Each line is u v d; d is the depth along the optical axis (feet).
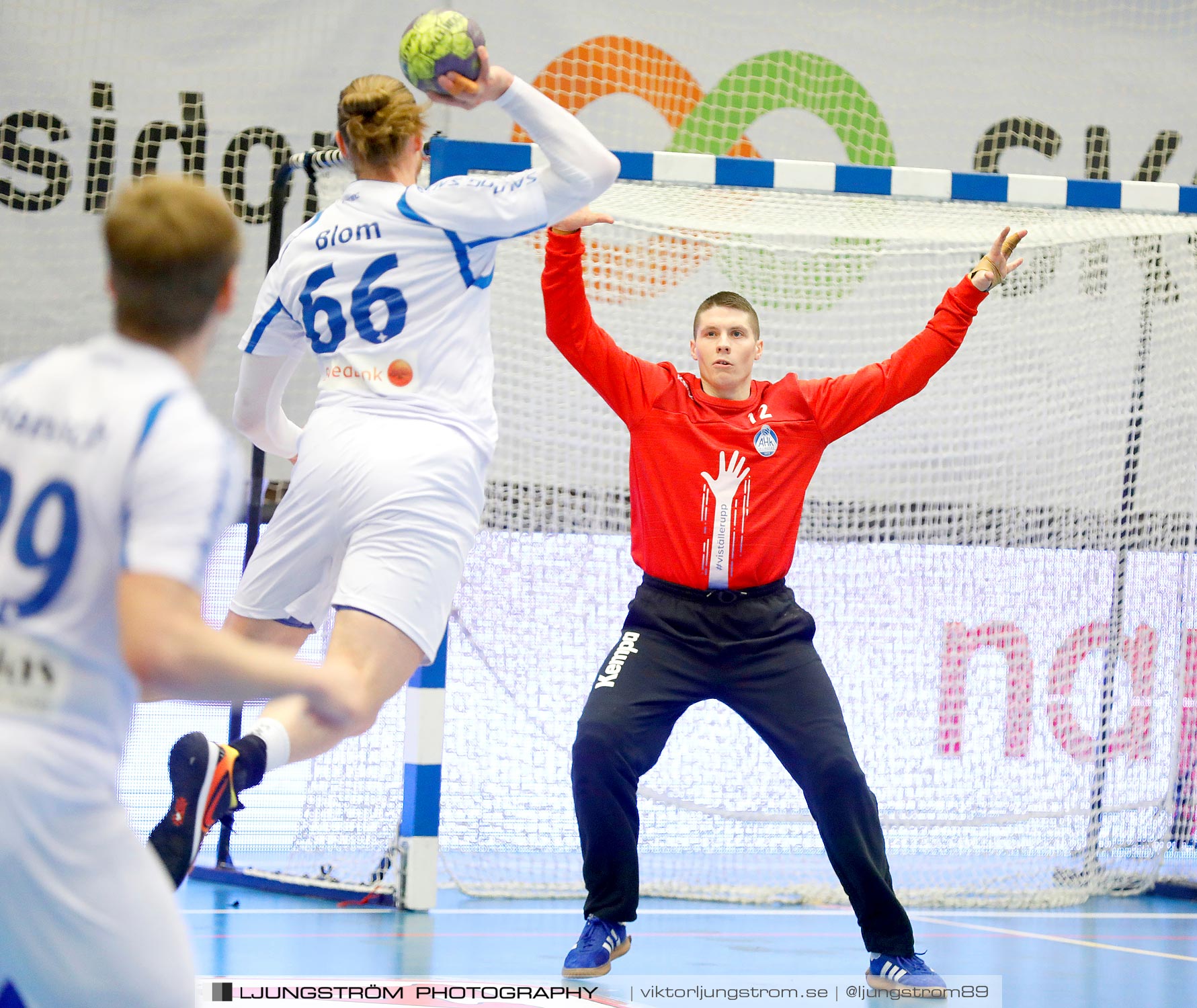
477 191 21.72
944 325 27.55
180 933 11.79
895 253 39.60
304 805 36.88
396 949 27.91
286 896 35.27
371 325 21.61
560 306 26.66
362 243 21.70
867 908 25.12
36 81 46.78
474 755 37.78
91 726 11.27
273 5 48.32
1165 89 54.60
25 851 10.87
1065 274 42.88
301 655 41.06
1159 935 33.17
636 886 25.89
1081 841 40.83
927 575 41.45
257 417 24.73
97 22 47.21
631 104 50.62
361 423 21.33
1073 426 42.34
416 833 33.55
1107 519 41.86
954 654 41.06
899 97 52.70
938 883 39.11
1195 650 41.34
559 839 38.17
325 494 21.13
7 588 11.27
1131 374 41.96
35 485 11.47
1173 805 41.24
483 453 21.91
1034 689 41.24
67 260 46.96
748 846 40.65
